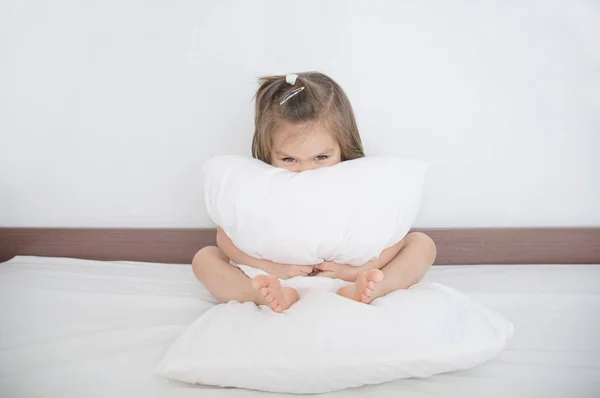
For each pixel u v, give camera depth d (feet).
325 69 5.05
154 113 5.15
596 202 4.95
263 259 3.84
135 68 5.09
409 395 2.87
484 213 5.08
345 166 3.71
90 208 5.31
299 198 3.56
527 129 4.92
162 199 5.27
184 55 5.08
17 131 5.19
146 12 5.02
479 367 3.13
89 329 3.75
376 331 2.99
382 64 4.98
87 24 5.04
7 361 3.31
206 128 5.17
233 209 3.68
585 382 2.95
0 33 5.03
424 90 4.97
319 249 3.61
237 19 5.02
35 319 3.88
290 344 2.95
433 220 5.13
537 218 5.04
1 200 5.31
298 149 4.00
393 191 3.68
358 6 4.91
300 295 3.62
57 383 3.07
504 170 5.00
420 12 4.87
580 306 3.93
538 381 2.97
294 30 5.02
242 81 5.11
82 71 5.09
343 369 2.84
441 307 3.25
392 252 3.91
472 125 4.97
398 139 5.07
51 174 5.26
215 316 3.43
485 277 4.54
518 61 4.85
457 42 4.89
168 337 3.58
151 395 2.94
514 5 4.79
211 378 2.96
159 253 5.16
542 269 4.75
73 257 5.24
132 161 5.22
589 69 4.80
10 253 5.27
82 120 5.16
